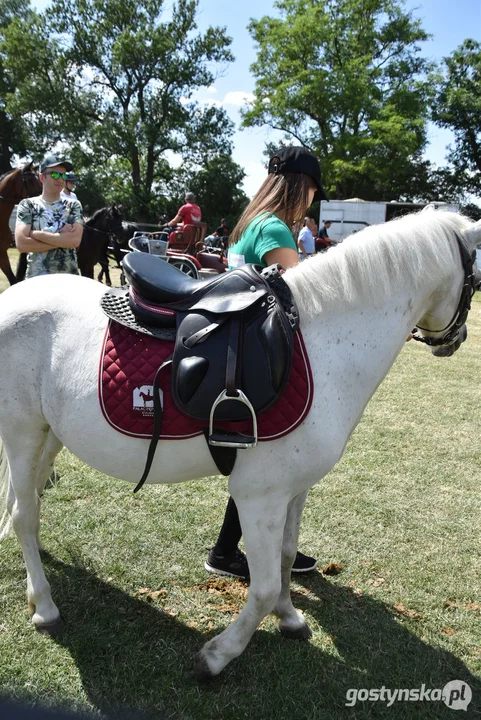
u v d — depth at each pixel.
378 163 24.61
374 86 25.59
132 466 1.67
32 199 2.86
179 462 1.65
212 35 26.20
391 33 25.97
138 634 1.98
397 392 5.11
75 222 2.90
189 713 1.66
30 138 27.47
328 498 3.03
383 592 2.28
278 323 1.50
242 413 1.50
